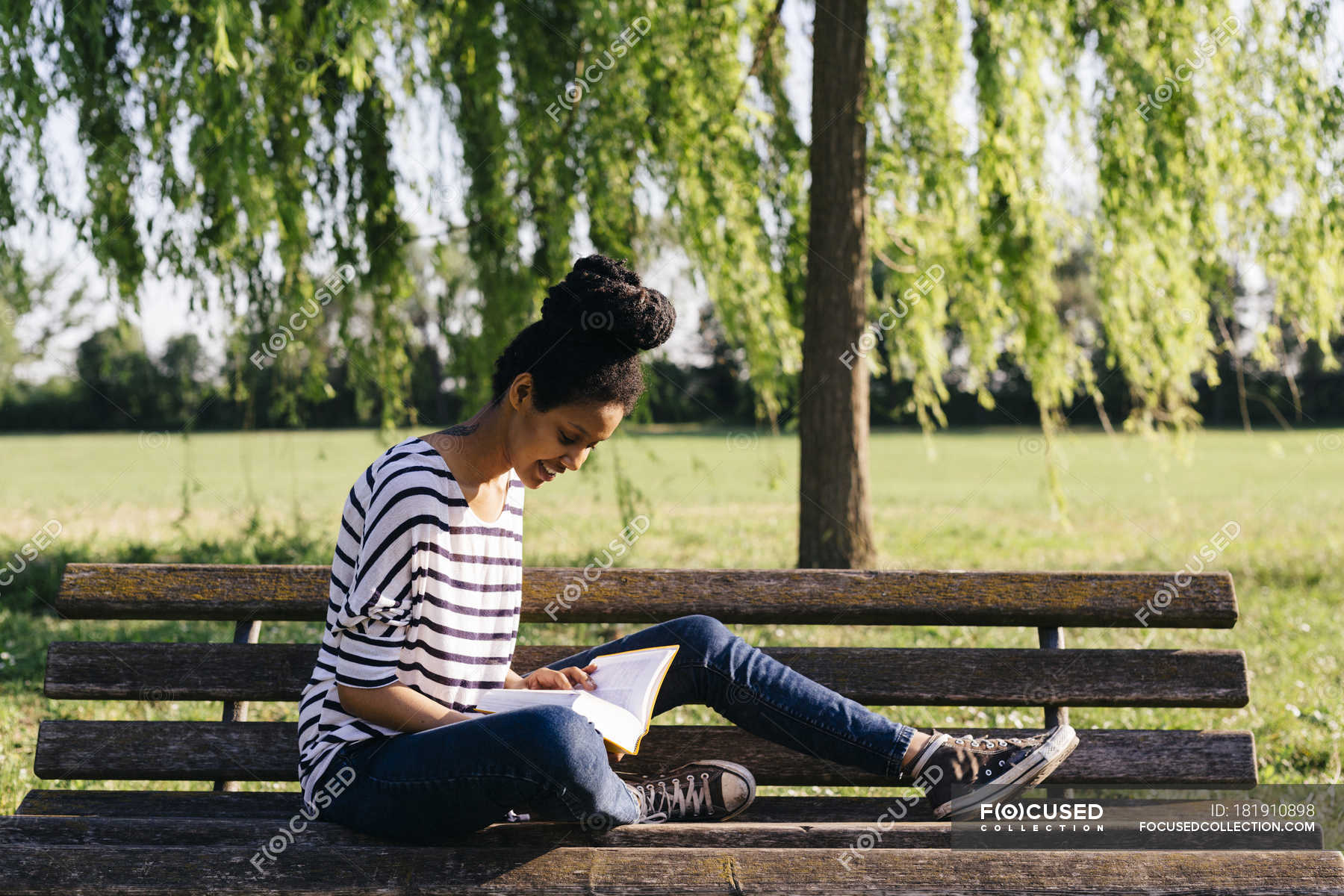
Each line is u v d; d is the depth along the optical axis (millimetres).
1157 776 2566
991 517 13445
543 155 7777
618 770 2645
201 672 2615
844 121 7418
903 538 11203
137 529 11133
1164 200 7391
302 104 7348
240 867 2033
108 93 7168
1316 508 14141
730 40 7797
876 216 8242
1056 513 9062
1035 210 7750
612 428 2229
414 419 9203
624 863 2055
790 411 9664
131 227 7426
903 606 2682
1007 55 7117
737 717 2426
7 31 6305
